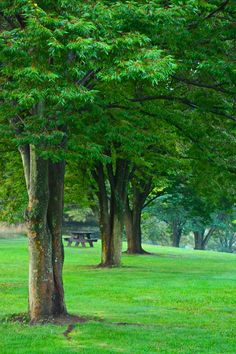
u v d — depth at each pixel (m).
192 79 16.11
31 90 10.11
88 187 33.88
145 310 17.84
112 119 15.11
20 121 13.48
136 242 44.34
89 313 16.86
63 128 13.02
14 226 67.19
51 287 14.85
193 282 25.23
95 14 10.30
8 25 13.38
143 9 11.03
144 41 10.63
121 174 31.94
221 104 16.39
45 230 14.72
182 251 53.09
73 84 10.49
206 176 27.00
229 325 15.33
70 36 9.79
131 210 44.59
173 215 63.97
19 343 12.31
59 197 15.00
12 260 35.62
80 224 70.44
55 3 10.68
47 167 14.50
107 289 22.58
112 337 13.15
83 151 12.47
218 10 13.96
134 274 28.27
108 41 10.13
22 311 16.89
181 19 11.65
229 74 13.45
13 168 29.94
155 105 17.52
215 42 14.31
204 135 18.14
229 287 23.64
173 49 13.64
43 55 10.26
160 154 28.03
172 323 15.47
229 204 43.38
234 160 19.61
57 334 13.27
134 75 9.97
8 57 10.40
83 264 34.22
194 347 12.34
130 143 14.94
